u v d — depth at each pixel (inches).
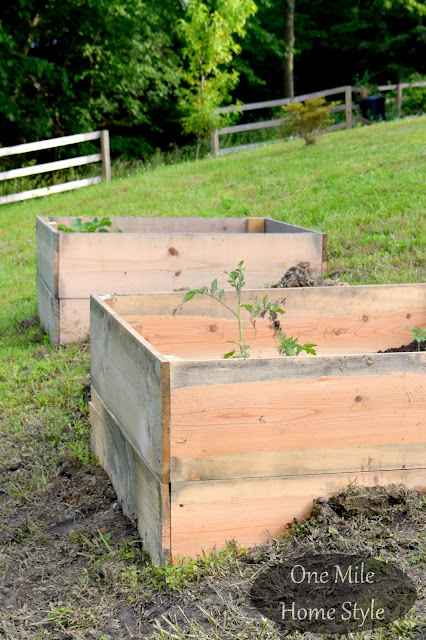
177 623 107.8
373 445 127.4
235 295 174.6
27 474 166.7
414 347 184.2
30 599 121.2
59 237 239.0
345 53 1106.7
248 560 120.7
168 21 832.9
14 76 688.4
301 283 236.5
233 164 558.9
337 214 343.0
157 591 117.4
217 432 120.6
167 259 247.4
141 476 131.0
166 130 922.1
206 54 693.9
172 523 120.8
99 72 753.6
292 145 619.8
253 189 441.4
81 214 463.8
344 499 125.4
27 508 152.5
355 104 870.4
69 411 197.8
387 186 370.0
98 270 243.8
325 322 180.5
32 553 134.7
